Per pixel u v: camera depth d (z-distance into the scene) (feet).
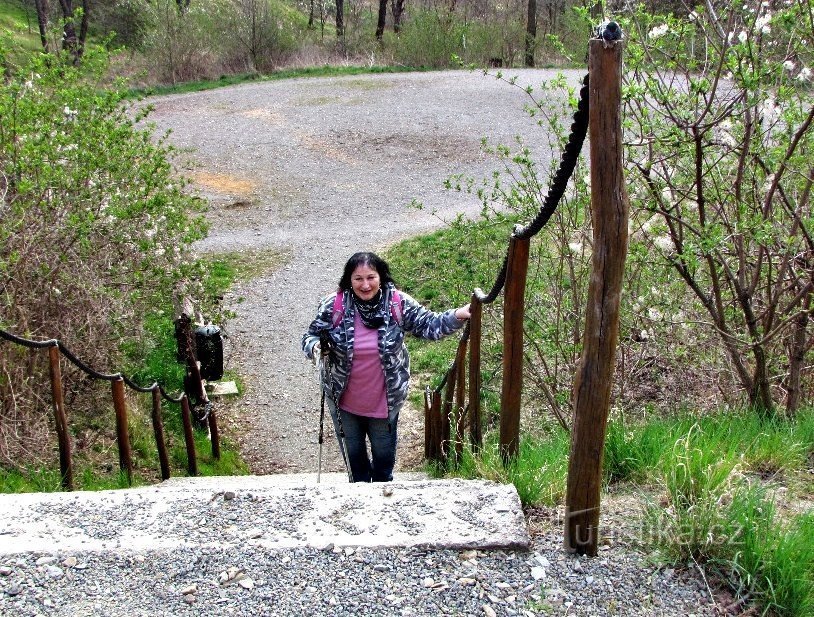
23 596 10.40
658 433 15.31
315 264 45.93
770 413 18.48
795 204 19.62
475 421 15.99
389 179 59.98
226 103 79.15
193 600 10.33
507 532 11.48
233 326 38.99
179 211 29.58
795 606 10.07
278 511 12.21
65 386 25.22
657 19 18.16
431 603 10.28
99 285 25.08
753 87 16.16
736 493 11.64
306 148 66.59
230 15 92.38
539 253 23.02
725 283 20.83
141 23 94.73
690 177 19.21
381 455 16.81
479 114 73.92
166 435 28.32
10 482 19.17
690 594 10.45
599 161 9.65
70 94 26.04
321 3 131.34
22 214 22.82
